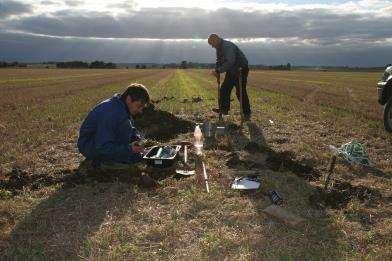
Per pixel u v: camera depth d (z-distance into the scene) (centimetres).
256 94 2700
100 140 816
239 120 1537
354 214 699
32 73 6762
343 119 1608
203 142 1153
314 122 1544
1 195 767
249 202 736
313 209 715
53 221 661
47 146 1159
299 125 1477
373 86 3641
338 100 2314
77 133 1329
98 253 566
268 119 1569
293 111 1831
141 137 912
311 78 5516
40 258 560
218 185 815
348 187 811
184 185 808
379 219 687
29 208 712
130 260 554
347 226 653
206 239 602
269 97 2480
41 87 3309
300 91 2969
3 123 1502
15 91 2908
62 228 637
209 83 3878
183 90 2977
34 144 1176
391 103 1325
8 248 584
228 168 929
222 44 1438
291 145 1162
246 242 596
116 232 621
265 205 721
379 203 745
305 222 659
